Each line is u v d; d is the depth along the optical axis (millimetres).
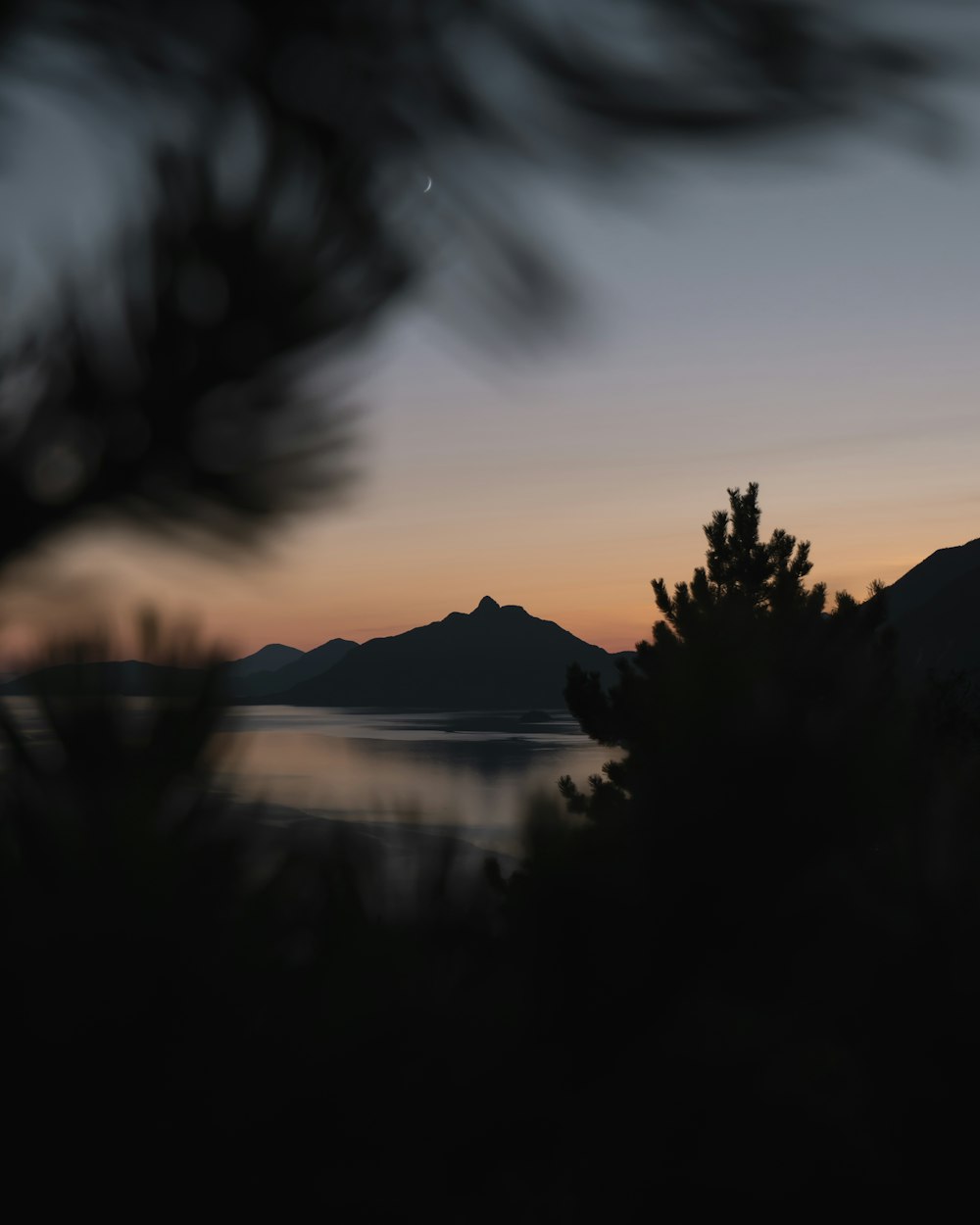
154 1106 647
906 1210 904
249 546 667
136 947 662
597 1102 810
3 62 644
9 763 823
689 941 837
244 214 624
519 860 863
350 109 610
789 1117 867
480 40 577
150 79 647
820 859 842
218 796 874
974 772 867
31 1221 630
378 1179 698
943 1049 923
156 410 622
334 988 724
